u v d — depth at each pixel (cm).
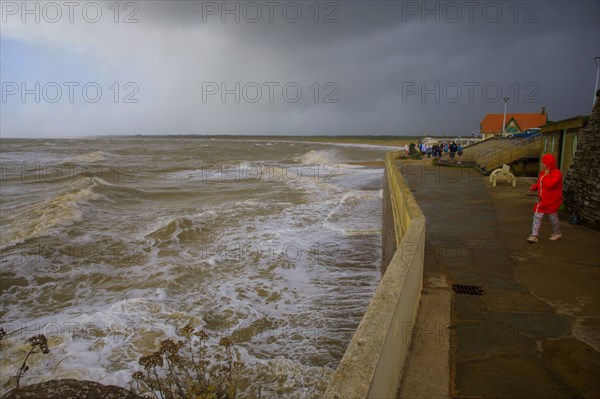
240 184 2706
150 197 2102
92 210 1623
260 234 1326
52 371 550
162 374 546
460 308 462
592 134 854
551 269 595
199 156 6231
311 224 1484
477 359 355
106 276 948
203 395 369
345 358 205
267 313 771
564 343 384
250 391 529
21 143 11538
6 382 528
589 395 308
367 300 833
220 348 631
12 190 2283
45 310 771
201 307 789
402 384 310
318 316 758
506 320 432
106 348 614
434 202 1212
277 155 6781
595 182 822
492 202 1203
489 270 594
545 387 317
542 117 6159
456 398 300
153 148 9100
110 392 377
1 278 911
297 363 589
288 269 1011
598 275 567
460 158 3114
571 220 873
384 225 1177
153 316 724
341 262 1073
